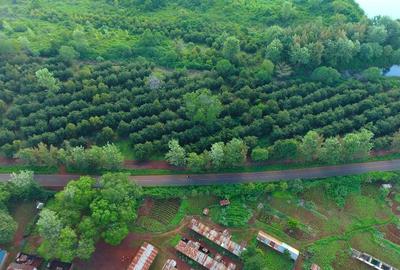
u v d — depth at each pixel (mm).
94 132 180250
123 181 149500
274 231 155000
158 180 165750
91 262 144250
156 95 189375
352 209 162875
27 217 154750
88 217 139875
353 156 174250
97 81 195375
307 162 174625
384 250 152875
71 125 173125
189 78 199125
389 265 147875
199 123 178375
